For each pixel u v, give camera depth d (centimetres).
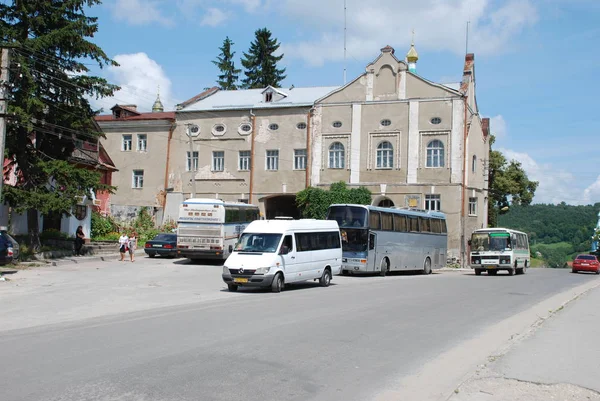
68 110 2820
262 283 1917
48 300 1631
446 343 1042
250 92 5241
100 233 4291
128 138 5138
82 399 639
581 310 1542
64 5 2717
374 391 716
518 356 906
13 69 2453
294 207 5166
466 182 4353
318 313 1384
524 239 3956
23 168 2742
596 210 9231
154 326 1148
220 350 914
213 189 4900
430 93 4391
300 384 732
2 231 2395
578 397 688
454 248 4266
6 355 861
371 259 2984
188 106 5088
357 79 4581
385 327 1201
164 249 3609
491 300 1831
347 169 4559
